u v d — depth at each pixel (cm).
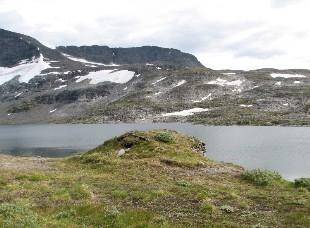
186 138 5441
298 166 7419
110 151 4791
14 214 1989
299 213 2281
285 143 12300
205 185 3145
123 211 2234
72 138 17488
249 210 2400
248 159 8512
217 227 1991
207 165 4078
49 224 1916
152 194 2725
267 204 2567
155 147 4641
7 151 12056
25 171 3769
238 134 16688
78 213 2216
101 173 3756
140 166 3919
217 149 10575
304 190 3083
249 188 3155
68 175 3572
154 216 2117
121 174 3631
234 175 3675
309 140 13312
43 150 12200
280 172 6719
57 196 2644
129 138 4959
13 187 2952
